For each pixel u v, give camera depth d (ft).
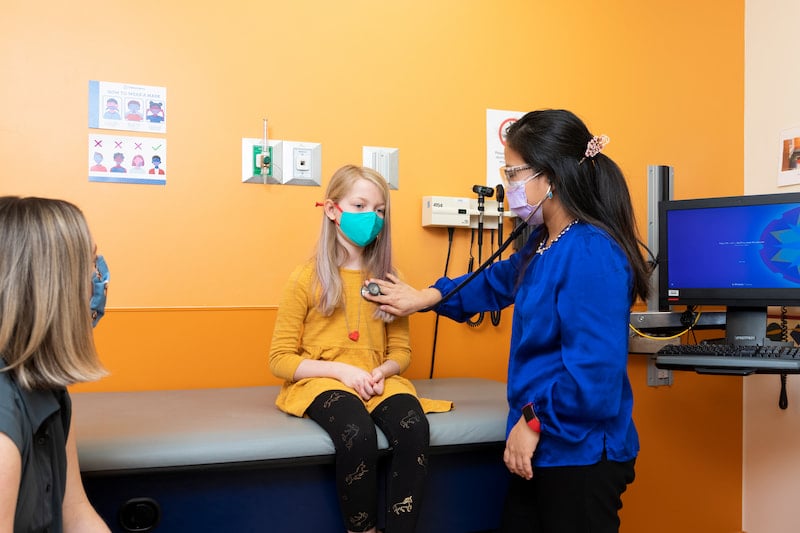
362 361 5.64
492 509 5.49
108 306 6.32
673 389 8.29
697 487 8.38
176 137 6.52
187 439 4.50
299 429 4.78
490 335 7.66
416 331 7.36
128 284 6.39
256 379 6.74
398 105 7.27
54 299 3.07
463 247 7.53
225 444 4.50
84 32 6.28
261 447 4.55
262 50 6.78
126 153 6.38
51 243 3.11
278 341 5.54
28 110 6.14
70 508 3.63
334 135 7.02
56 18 6.21
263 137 6.76
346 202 5.64
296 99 6.89
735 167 8.59
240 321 6.68
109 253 6.34
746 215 6.84
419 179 7.36
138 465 4.31
